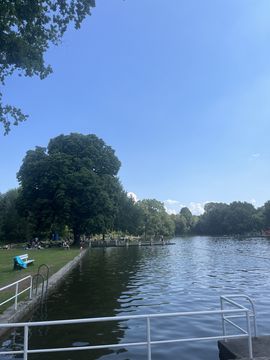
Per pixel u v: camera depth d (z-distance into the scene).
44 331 12.59
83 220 66.31
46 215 65.69
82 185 64.69
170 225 138.88
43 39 14.15
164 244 81.94
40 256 40.81
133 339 11.71
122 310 15.82
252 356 7.70
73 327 13.05
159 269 32.38
